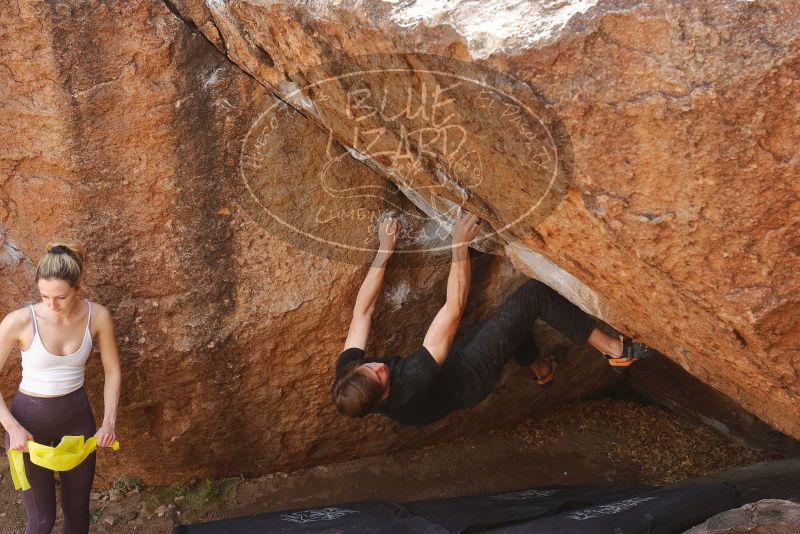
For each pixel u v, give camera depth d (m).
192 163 3.21
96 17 2.88
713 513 3.39
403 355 4.01
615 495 3.81
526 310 3.68
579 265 2.66
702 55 1.85
